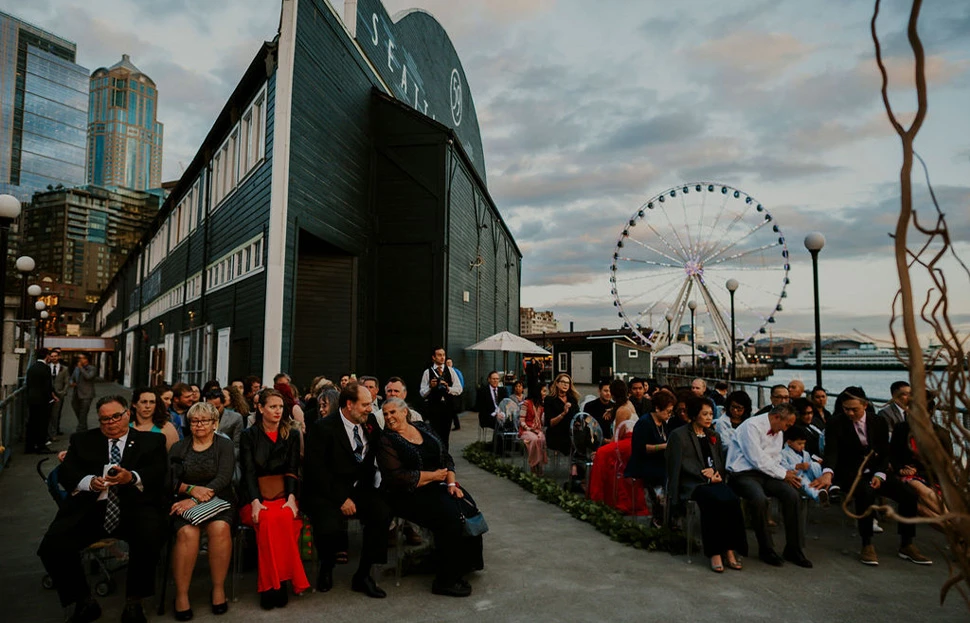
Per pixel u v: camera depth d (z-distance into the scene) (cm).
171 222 2691
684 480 620
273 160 1364
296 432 543
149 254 3325
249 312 1474
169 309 2578
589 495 818
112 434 491
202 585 528
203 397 790
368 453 549
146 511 465
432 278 1864
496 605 478
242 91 1623
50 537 444
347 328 1722
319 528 505
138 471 483
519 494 871
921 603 483
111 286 5362
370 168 1881
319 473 520
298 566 487
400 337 1853
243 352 1523
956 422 172
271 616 458
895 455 629
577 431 864
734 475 633
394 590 513
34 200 18212
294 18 1394
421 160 1895
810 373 12231
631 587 517
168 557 520
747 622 446
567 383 973
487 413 1255
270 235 1345
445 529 504
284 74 1375
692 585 523
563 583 526
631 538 642
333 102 1619
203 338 1916
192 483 507
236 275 1639
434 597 495
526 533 679
